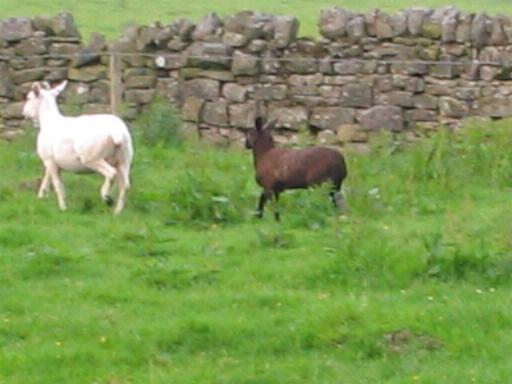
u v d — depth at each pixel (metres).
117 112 21.05
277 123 20.95
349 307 12.88
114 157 16.97
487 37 20.80
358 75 20.89
